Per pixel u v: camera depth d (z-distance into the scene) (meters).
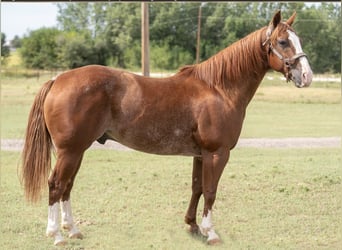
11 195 6.94
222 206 6.59
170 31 54.66
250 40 5.31
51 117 4.87
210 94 5.14
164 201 6.80
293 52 5.05
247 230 5.73
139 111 4.99
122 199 6.86
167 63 50.34
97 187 7.45
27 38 51.12
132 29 54.59
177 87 5.16
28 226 5.64
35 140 5.02
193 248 5.17
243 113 5.36
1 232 5.44
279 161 9.62
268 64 5.33
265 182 7.76
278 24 5.16
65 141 4.83
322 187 7.50
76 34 52.47
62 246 5.01
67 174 4.90
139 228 5.75
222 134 5.07
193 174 5.57
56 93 4.90
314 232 5.69
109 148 11.23
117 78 5.03
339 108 20.58
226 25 51.31
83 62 49.75
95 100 4.87
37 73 39.88
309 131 14.42
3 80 33.28
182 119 5.06
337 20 46.50
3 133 12.92
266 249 5.14
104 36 55.44
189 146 5.19
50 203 4.97
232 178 7.98
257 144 12.00
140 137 5.08
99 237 5.41
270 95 25.23
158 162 9.57
